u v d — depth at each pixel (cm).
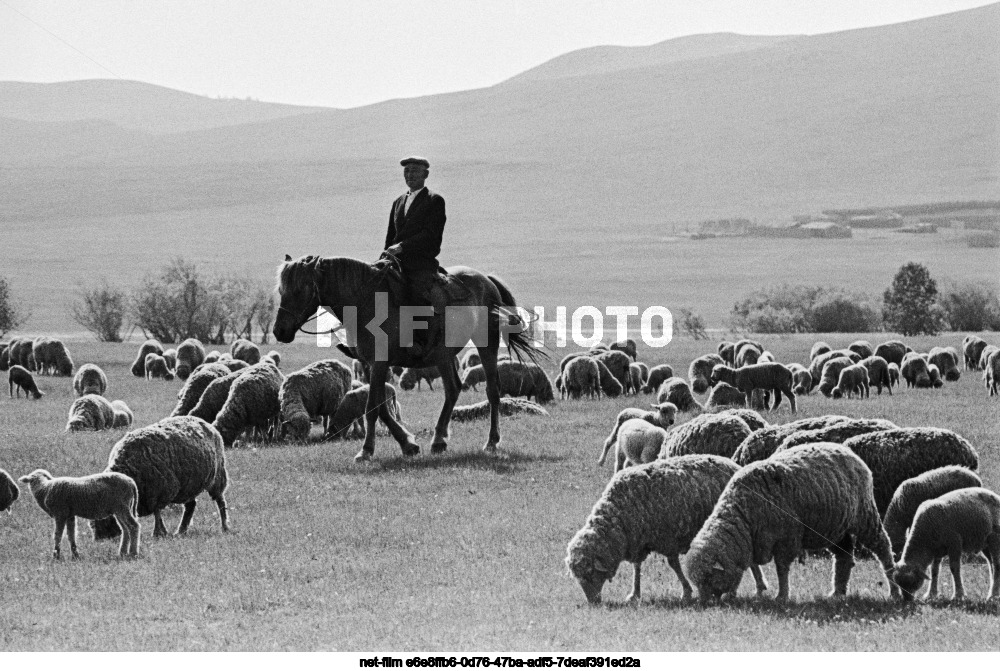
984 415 2995
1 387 4647
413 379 4416
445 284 2444
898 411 3153
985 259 17812
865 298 10331
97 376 4156
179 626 1280
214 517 1880
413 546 1656
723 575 1291
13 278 16875
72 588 1441
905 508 1432
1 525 1809
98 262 19100
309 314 2350
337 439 2664
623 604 1331
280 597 1391
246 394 2567
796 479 1316
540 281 17400
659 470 1380
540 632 1209
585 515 1817
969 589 1396
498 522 1778
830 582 1430
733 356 5131
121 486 1603
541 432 2753
